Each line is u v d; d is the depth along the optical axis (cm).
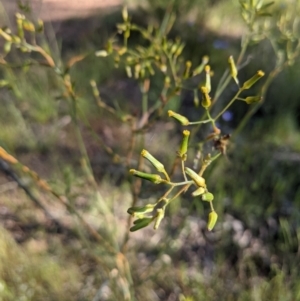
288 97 35
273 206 27
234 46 42
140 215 11
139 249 25
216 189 27
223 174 29
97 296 21
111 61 41
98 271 24
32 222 26
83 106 34
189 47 43
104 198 28
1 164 24
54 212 27
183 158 11
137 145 31
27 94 35
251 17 19
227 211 27
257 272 24
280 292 22
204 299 22
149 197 27
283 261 24
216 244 25
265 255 25
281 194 28
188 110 35
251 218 27
